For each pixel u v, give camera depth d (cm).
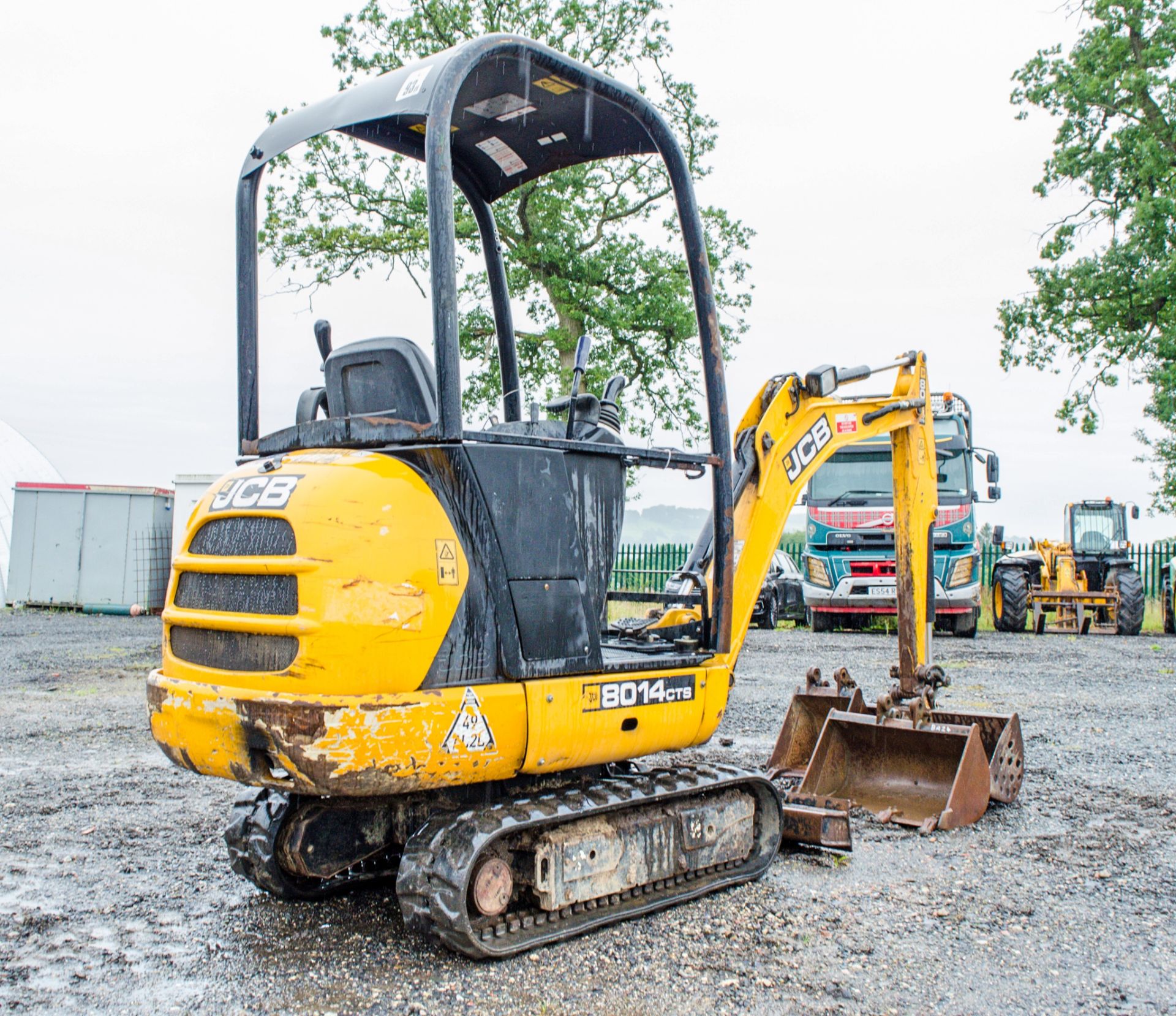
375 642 339
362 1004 334
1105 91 2502
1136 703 992
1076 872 480
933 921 414
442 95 358
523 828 379
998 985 353
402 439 369
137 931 400
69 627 1695
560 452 398
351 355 393
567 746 386
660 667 428
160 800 606
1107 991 349
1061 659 1398
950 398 1716
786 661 1323
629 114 445
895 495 631
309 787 338
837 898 441
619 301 2061
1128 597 1866
